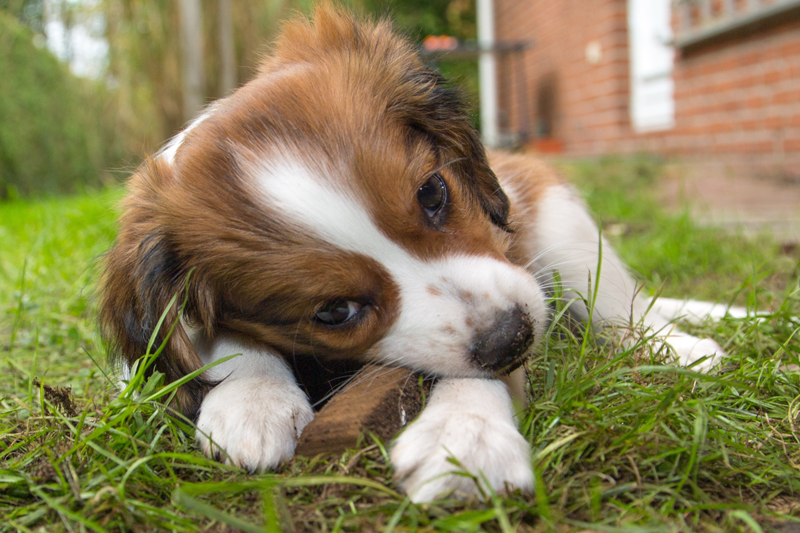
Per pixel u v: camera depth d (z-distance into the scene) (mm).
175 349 356
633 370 320
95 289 391
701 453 301
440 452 288
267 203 343
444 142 381
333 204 337
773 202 858
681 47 1214
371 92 370
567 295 430
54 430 337
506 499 278
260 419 322
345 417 308
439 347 337
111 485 296
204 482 300
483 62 1946
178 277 363
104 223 739
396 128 361
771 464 303
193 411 350
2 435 346
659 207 867
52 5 1236
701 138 1187
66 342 482
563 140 1669
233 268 352
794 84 970
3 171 1569
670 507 281
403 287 342
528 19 1824
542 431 312
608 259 446
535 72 1810
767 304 469
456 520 269
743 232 675
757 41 1036
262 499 292
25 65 1589
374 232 339
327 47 406
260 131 353
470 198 376
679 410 314
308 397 358
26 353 469
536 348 351
